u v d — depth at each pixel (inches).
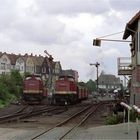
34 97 2738.7
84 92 3597.4
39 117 1563.7
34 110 2012.8
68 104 2691.9
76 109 2174.0
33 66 6043.3
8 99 2965.1
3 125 1199.6
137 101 1422.2
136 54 1409.9
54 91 2746.1
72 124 1261.1
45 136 908.6
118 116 1216.2
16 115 1610.5
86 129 1072.2
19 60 5816.9
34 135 935.0
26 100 2748.5
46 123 1293.1
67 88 2672.2
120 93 2202.3
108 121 1224.2
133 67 1542.8
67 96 2667.3
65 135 920.3
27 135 935.7
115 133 942.4
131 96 1704.0
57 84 2696.9
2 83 3122.5
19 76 3843.5
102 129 1046.4
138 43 1393.9
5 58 5546.3
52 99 2807.6
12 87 3420.3
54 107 2363.4
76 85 2817.4
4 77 3442.4
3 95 2881.4
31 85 2748.5
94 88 6240.2
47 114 1737.2
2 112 1905.8
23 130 1049.5
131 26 1476.4
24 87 2760.8
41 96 2765.7
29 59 5979.3
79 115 1697.8
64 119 1469.0
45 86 3171.8
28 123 1284.4
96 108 2274.9
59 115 1686.8
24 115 1622.8
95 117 1593.3
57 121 1378.0
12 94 3363.7
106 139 840.9
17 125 1205.7
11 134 956.0
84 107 2378.2
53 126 1173.7
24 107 2303.2
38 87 2743.6
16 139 859.4
